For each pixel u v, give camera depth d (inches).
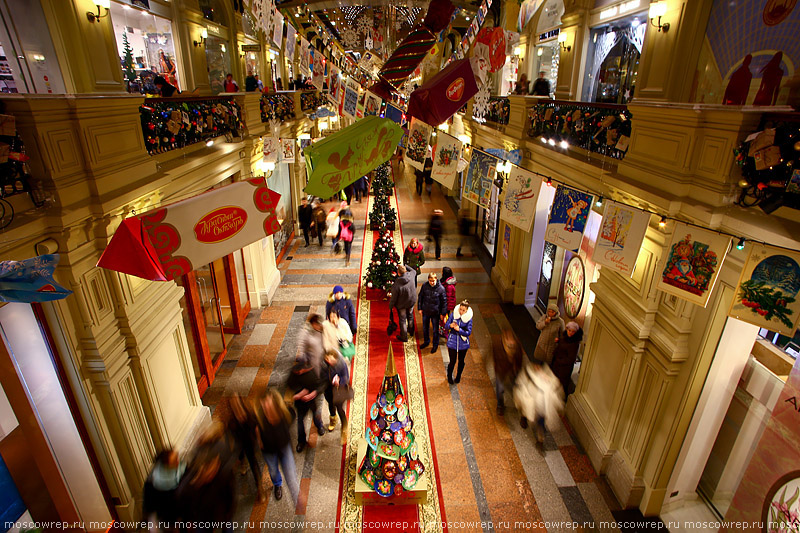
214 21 414.9
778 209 119.8
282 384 260.7
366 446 209.0
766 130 114.5
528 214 161.5
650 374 175.2
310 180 133.1
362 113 191.2
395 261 362.3
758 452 138.5
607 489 196.4
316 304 357.7
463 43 148.3
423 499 185.8
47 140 125.3
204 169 229.8
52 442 145.9
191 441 208.8
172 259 110.0
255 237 128.1
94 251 149.3
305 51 168.2
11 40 173.9
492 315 345.1
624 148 183.3
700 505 185.3
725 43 161.9
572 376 275.0
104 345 153.8
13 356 132.3
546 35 349.7
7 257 115.2
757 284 111.9
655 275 165.3
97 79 196.2
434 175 164.1
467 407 244.2
